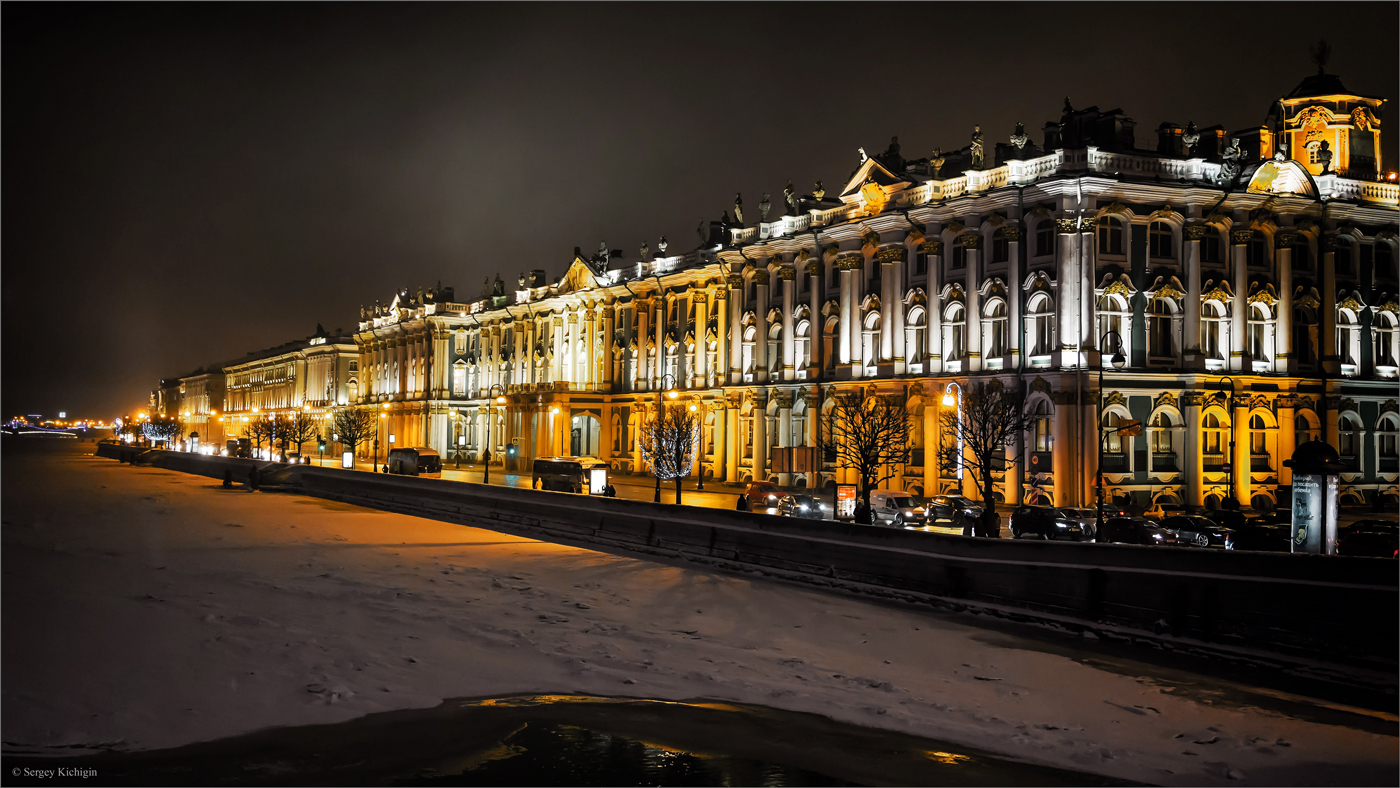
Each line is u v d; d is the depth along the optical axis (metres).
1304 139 66.12
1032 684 24.11
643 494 71.38
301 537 49.59
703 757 18.77
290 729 19.53
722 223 88.12
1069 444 54.22
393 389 142.12
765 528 39.50
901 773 18.19
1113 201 55.69
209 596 31.77
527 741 19.42
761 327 77.44
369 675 23.28
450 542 48.72
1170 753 19.53
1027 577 30.42
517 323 115.38
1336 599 24.19
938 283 62.50
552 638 27.61
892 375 64.94
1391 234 64.06
